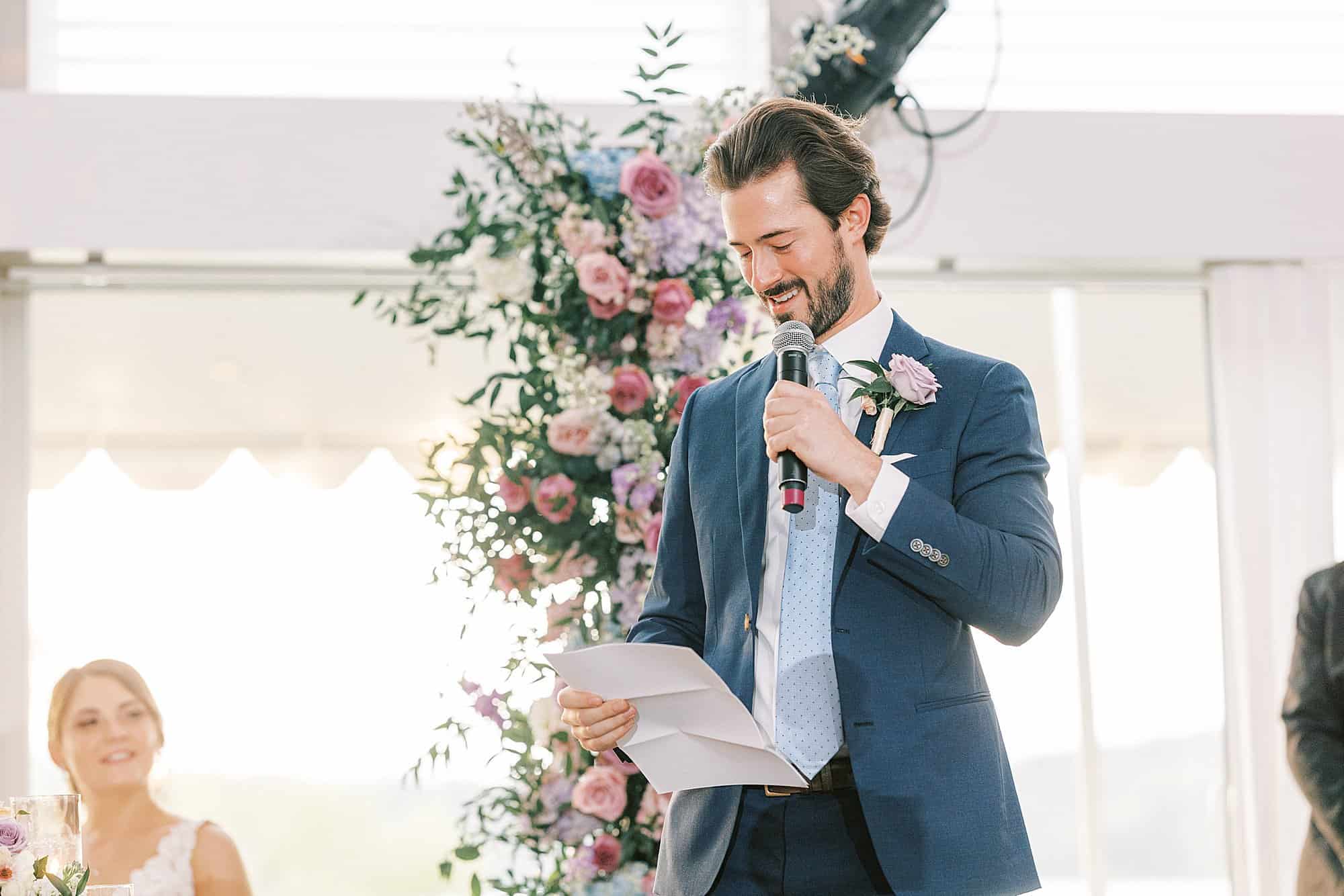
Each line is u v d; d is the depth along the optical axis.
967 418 1.71
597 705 1.72
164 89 4.36
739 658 1.74
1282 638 4.15
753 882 1.68
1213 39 4.62
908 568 1.55
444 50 4.46
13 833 2.04
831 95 3.82
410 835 4.11
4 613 3.97
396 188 3.99
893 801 1.56
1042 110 4.21
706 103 3.41
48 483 4.08
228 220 3.95
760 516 1.77
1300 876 3.84
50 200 3.91
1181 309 4.50
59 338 4.14
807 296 1.75
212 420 4.15
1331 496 4.24
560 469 3.22
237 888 3.71
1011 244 4.15
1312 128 4.28
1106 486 4.43
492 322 4.16
